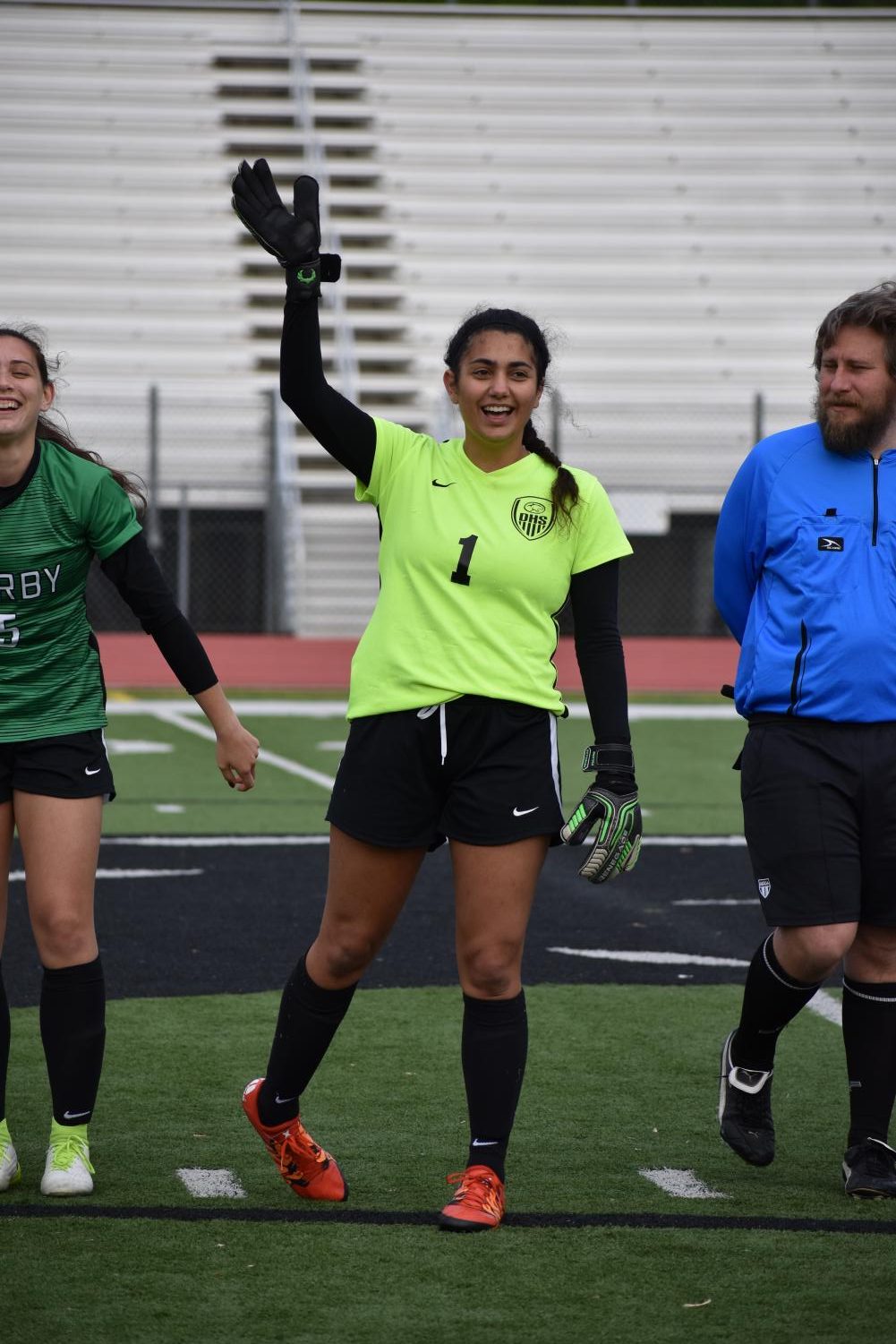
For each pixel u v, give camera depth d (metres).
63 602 13.40
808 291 96.75
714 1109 16.56
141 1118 15.81
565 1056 18.44
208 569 76.06
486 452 13.09
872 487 13.76
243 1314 11.14
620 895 27.81
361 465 13.36
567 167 101.38
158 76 102.19
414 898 27.16
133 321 88.88
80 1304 11.27
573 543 13.20
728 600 14.78
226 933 24.34
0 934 13.79
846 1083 17.58
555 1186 14.10
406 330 90.81
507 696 12.77
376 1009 20.27
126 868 29.27
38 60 101.62
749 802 13.99
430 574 12.98
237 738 13.92
